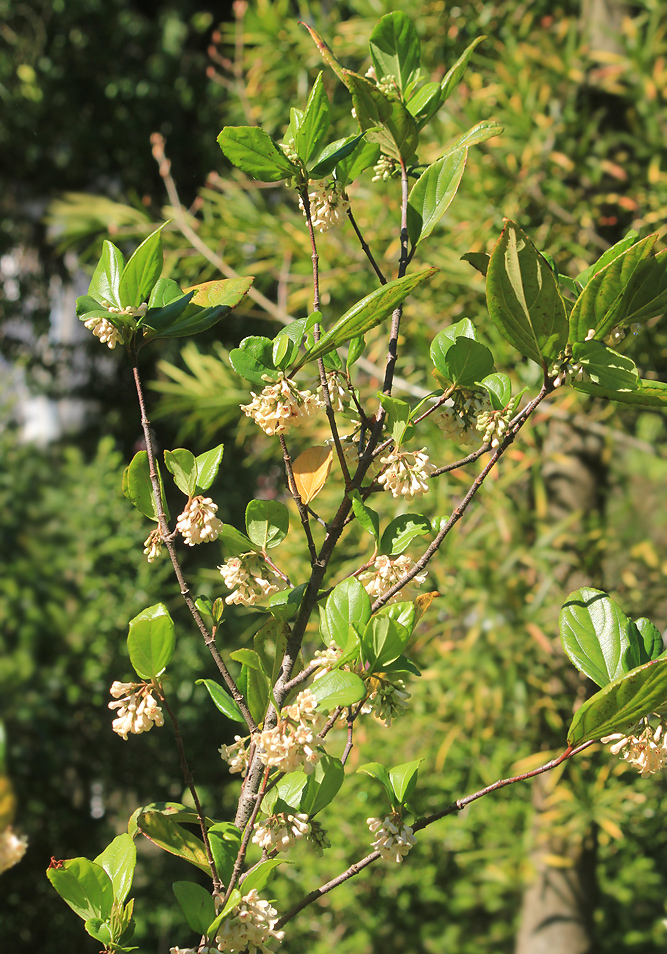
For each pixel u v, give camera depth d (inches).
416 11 108.1
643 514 114.7
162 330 46.4
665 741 43.4
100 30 211.9
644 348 96.3
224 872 45.0
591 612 45.3
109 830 171.2
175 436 228.7
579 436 106.5
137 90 211.2
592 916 113.2
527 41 111.8
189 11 221.8
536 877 115.8
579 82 109.8
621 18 110.9
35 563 174.9
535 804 111.0
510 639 92.8
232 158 45.3
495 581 93.4
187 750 173.3
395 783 44.7
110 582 171.0
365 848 146.0
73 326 248.2
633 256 42.6
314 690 42.9
